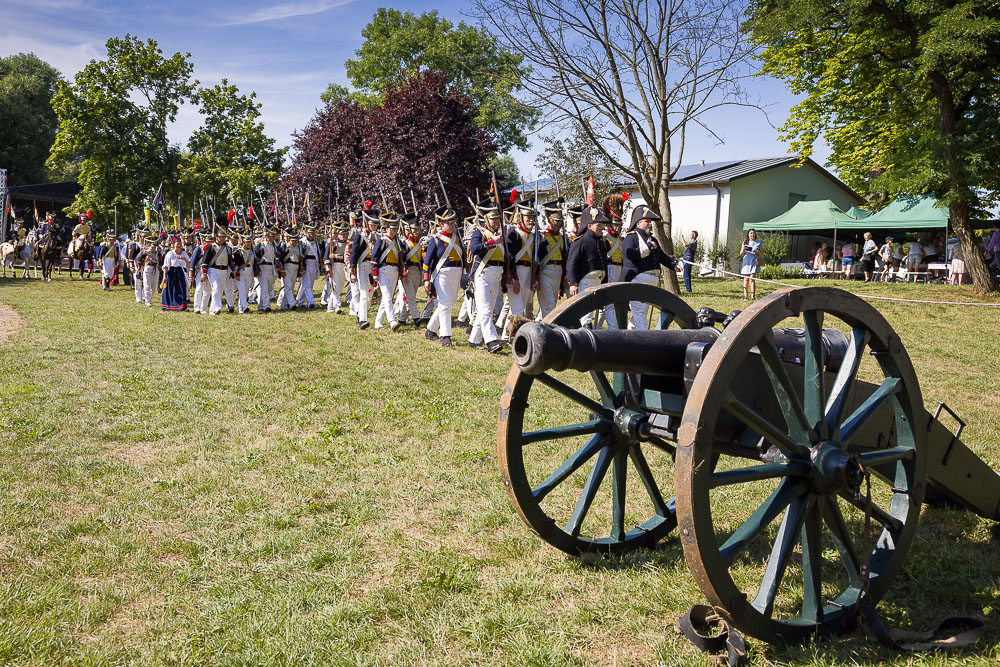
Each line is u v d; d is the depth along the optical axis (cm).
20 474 499
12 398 701
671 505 454
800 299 294
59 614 325
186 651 302
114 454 556
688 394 290
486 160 2742
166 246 1764
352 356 982
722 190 3194
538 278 1047
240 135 3559
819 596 316
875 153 2372
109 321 1298
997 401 784
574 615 334
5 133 5203
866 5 1603
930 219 2625
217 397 738
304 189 3028
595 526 437
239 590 355
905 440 343
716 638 301
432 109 2662
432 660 301
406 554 399
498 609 339
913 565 380
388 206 2592
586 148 1992
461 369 904
